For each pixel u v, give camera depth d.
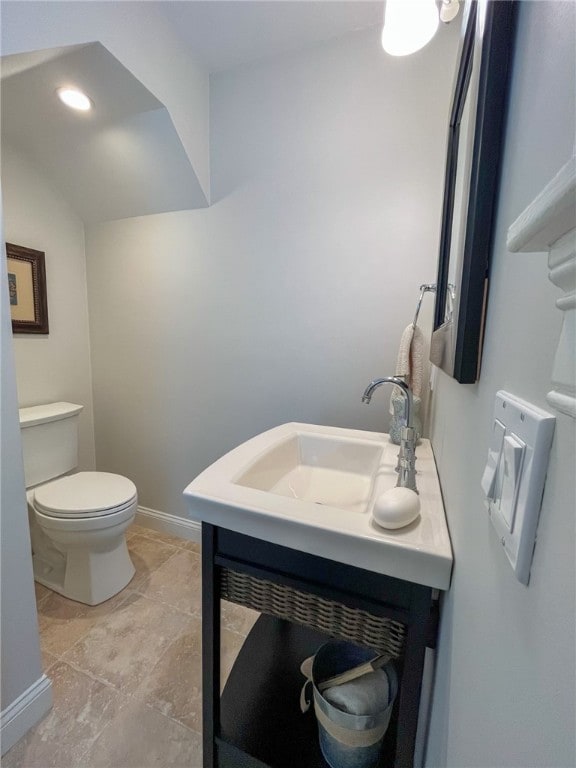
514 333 0.33
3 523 0.94
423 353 1.15
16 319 1.66
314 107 1.38
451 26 1.17
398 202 1.32
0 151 1.51
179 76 1.37
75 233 1.91
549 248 0.21
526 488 0.26
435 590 0.67
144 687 1.14
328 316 1.48
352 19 1.23
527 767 0.24
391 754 0.81
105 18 1.08
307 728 0.89
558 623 0.21
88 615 1.42
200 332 1.74
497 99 0.39
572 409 0.19
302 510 0.69
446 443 0.74
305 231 1.47
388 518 0.62
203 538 0.77
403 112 1.27
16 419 0.95
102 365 2.02
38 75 1.19
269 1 1.18
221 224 1.61
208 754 0.86
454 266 0.67
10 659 0.97
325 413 1.54
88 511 1.38
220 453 1.79
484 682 0.34
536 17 0.31
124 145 1.51
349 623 0.69
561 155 0.24
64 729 1.01
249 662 1.08
